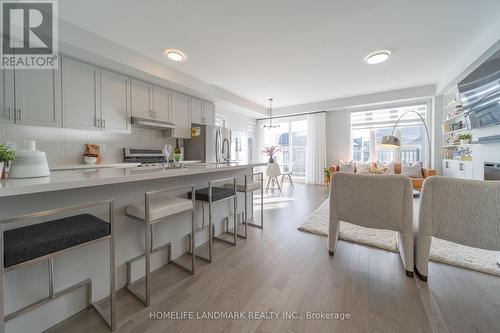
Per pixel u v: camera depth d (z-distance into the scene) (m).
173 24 2.34
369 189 1.82
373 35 2.59
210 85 4.37
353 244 2.30
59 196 1.25
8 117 2.14
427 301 1.41
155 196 1.78
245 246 2.26
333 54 3.07
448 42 2.77
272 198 4.57
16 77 2.19
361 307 1.36
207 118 4.77
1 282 0.81
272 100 5.89
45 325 1.20
